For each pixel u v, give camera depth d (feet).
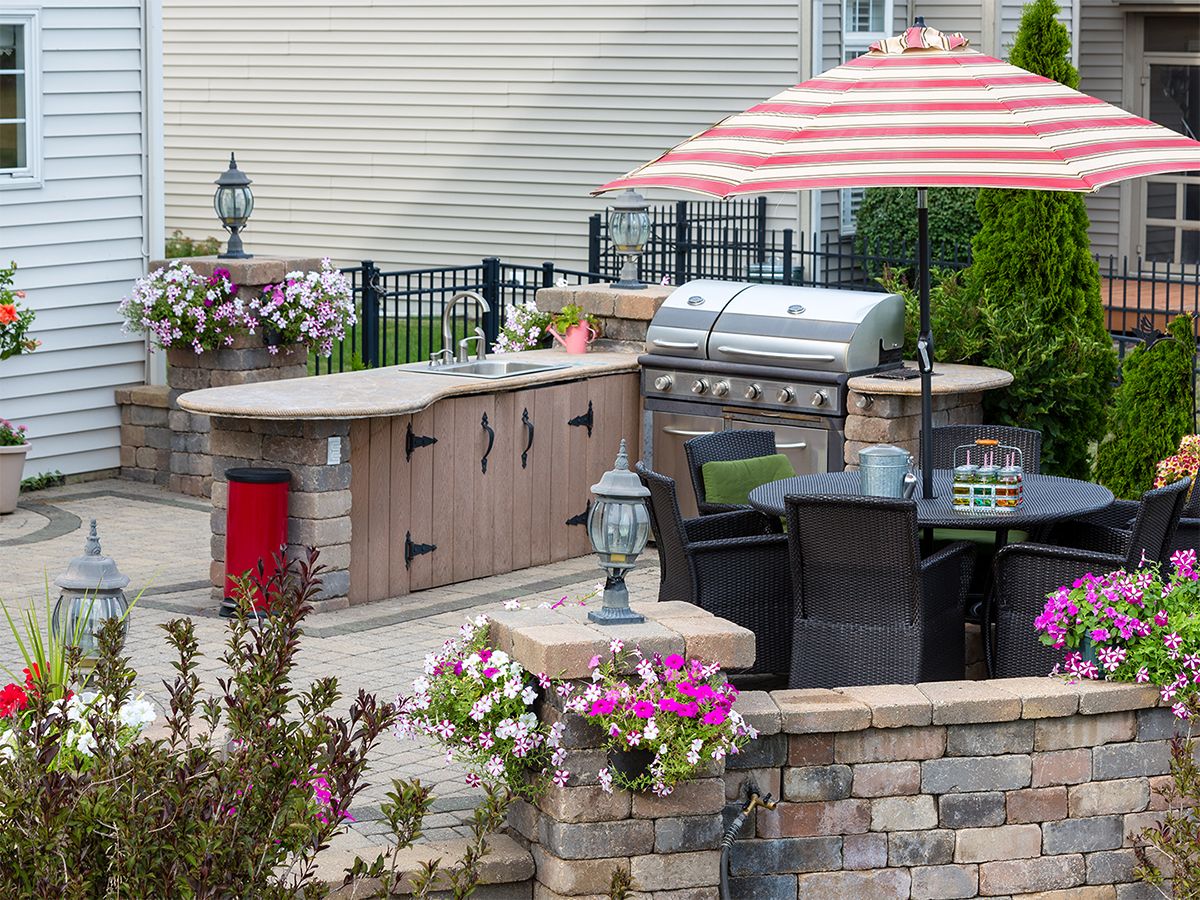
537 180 68.39
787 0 61.41
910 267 59.00
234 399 31.65
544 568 36.55
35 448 43.50
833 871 20.02
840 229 62.13
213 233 75.25
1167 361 35.53
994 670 24.62
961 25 63.98
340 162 72.33
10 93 42.55
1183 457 32.60
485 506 35.35
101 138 44.50
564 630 18.88
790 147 23.12
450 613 32.27
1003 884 20.59
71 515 40.63
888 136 22.98
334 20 71.41
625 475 19.07
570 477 37.40
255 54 73.05
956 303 38.42
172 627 16.76
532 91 67.82
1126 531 27.35
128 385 45.29
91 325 44.50
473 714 18.56
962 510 25.39
